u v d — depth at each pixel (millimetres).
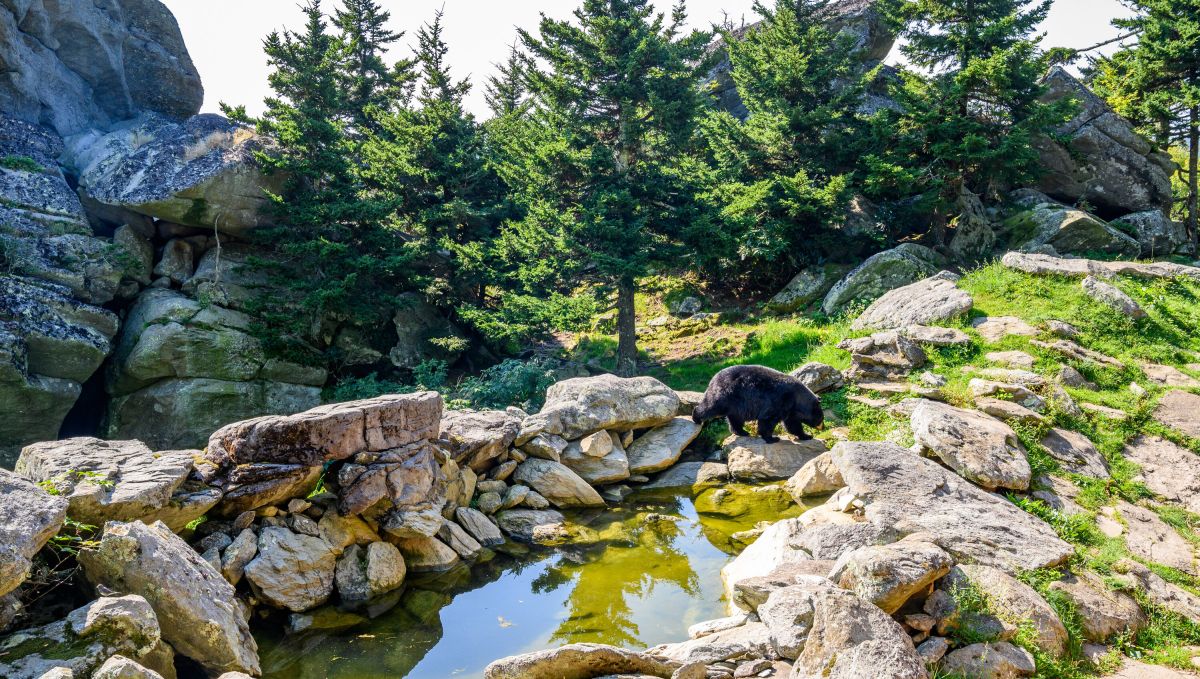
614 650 5359
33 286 17000
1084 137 22359
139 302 19047
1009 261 14930
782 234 20344
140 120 25219
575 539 8781
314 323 19922
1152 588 6309
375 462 8047
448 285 21250
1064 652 5410
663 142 19938
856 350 12594
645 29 18422
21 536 4797
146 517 6371
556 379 18109
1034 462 8594
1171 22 20922
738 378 11148
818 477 9328
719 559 8086
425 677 5934
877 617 4977
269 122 19734
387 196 21453
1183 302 13359
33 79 22781
